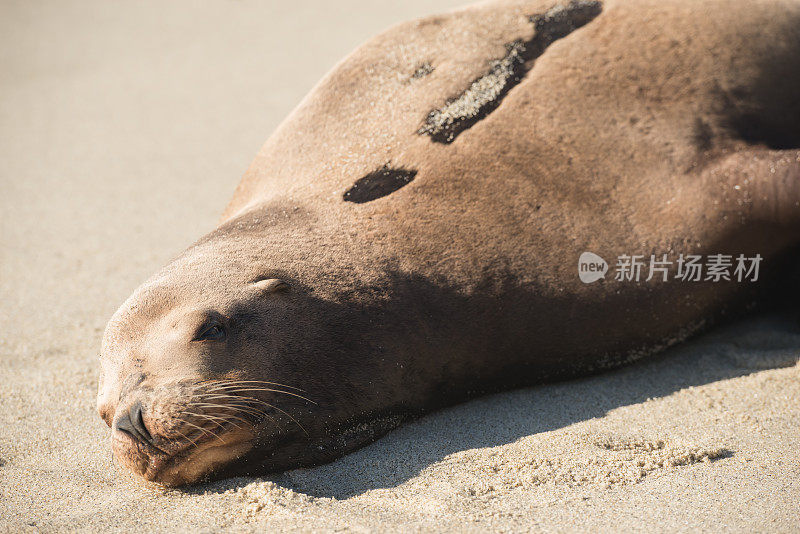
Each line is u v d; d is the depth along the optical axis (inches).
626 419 186.5
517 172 205.5
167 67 518.9
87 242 313.9
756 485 157.2
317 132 222.5
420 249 193.8
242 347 168.7
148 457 159.0
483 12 238.2
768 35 236.4
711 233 208.7
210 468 165.6
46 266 297.0
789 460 166.1
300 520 148.9
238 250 188.5
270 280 177.0
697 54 228.5
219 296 174.4
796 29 241.4
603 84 220.5
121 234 318.3
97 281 283.0
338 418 176.1
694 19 233.1
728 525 144.3
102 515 157.5
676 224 207.8
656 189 209.9
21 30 625.3
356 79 229.3
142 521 154.5
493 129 210.2
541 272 199.0
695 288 212.1
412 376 187.6
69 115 456.4
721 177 210.8
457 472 165.8
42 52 570.6
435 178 202.8
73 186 367.9
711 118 221.8
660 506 151.2
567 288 200.5
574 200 205.5
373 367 181.0
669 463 165.9
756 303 230.5
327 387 175.0
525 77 220.2
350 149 213.9
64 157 400.8
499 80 219.6
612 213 206.2
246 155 384.5
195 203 341.1
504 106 214.2
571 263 201.0
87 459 182.1
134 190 358.0
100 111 458.3
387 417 184.7
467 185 202.5
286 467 171.8
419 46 231.3
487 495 156.5
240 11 614.9
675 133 217.5
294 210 202.2
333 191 205.3
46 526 154.1
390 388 183.9
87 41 588.4
